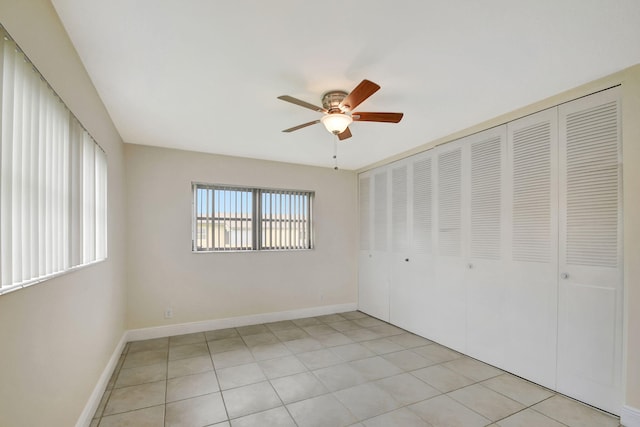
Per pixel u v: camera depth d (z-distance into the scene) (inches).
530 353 99.1
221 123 112.6
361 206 188.9
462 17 57.7
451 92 89.6
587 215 86.3
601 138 83.6
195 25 59.7
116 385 96.0
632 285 75.8
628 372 75.9
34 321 48.0
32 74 46.4
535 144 98.5
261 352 123.3
